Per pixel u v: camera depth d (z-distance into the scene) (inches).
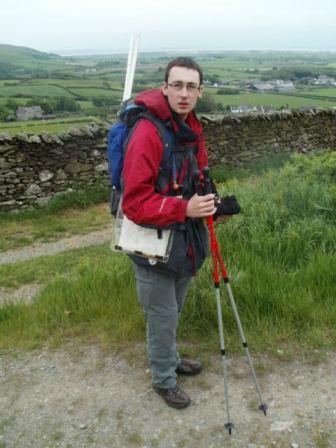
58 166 433.7
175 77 100.1
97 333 154.6
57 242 355.3
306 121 594.6
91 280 184.2
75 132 435.5
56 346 150.6
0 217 405.4
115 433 113.2
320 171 279.0
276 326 146.6
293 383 125.9
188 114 108.4
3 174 410.0
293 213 221.6
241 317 150.4
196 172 104.5
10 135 410.6
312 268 170.6
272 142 567.8
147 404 122.0
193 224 110.5
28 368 140.8
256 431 111.0
